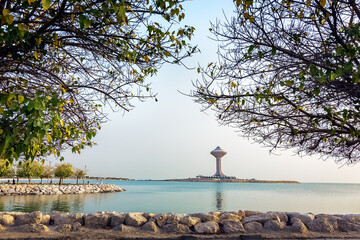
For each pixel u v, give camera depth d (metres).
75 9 4.12
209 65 5.46
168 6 4.18
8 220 6.99
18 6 4.07
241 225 7.15
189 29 5.30
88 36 4.83
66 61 6.12
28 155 4.19
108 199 47.25
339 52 3.50
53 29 4.28
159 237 6.43
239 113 5.79
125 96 6.18
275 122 5.71
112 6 3.82
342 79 4.10
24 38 4.03
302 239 6.62
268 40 4.53
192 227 7.14
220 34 5.17
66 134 5.57
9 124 3.70
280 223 7.21
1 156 3.79
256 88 5.18
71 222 7.27
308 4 3.57
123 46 5.08
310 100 4.98
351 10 4.48
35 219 7.08
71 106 6.08
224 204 42.84
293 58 4.55
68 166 65.56
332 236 6.72
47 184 61.72
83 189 61.50
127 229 6.90
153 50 5.15
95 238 6.32
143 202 43.69
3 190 44.53
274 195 75.06
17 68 4.74
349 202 49.75
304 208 37.56
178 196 63.50
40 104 3.54
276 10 4.46
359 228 7.18
